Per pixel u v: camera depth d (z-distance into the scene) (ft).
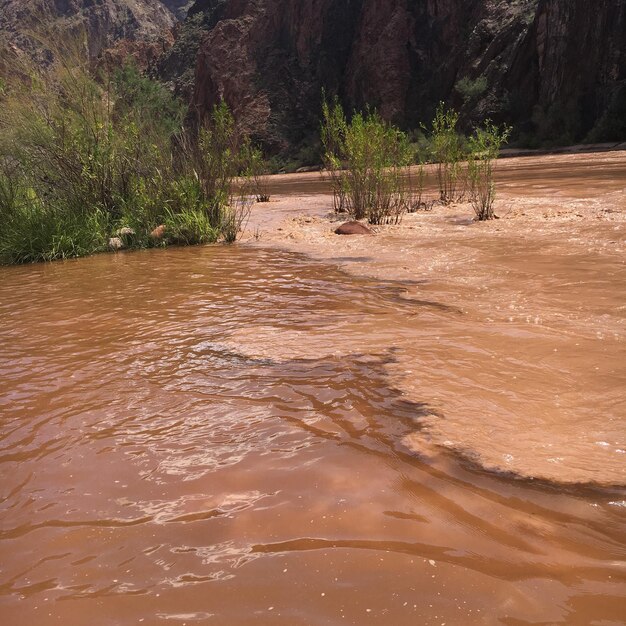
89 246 26.58
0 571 4.80
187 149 29.60
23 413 8.14
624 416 7.09
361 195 30.45
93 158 29.48
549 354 9.30
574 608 4.03
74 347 11.15
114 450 6.88
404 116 174.09
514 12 154.30
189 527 5.26
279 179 118.83
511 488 5.67
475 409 7.48
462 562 4.58
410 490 5.69
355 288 15.11
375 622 3.98
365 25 192.24
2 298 16.69
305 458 6.42
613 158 75.97
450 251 19.51
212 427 7.34
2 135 29.30
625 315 11.16
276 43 216.13
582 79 129.70
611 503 5.37
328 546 4.86
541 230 22.44
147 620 4.14
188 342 11.00
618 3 124.88
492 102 143.54
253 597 4.31
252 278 17.28
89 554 4.95
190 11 300.40
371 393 8.13
